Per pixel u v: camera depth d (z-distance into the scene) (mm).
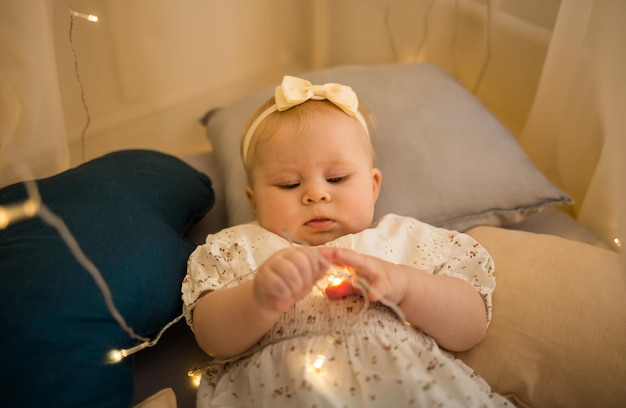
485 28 1705
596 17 1292
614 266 1056
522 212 1288
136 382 1048
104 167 1174
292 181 1075
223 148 1490
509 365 995
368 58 2055
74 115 1570
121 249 985
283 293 849
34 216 978
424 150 1327
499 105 1783
